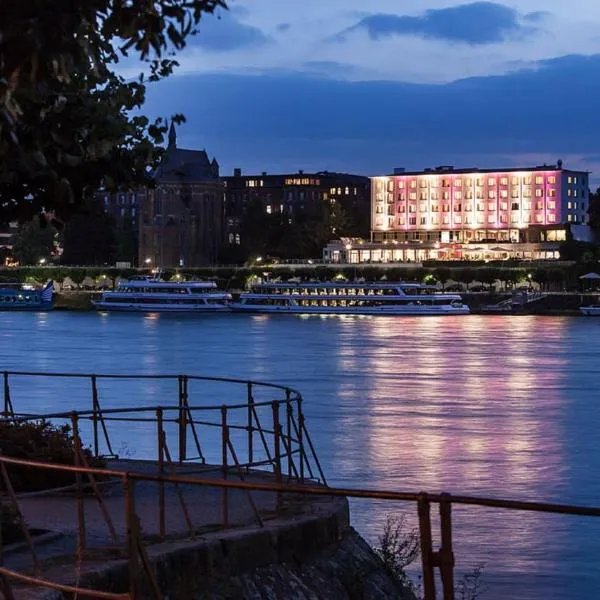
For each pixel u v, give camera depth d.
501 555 41.69
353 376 121.25
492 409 90.75
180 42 11.03
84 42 11.54
